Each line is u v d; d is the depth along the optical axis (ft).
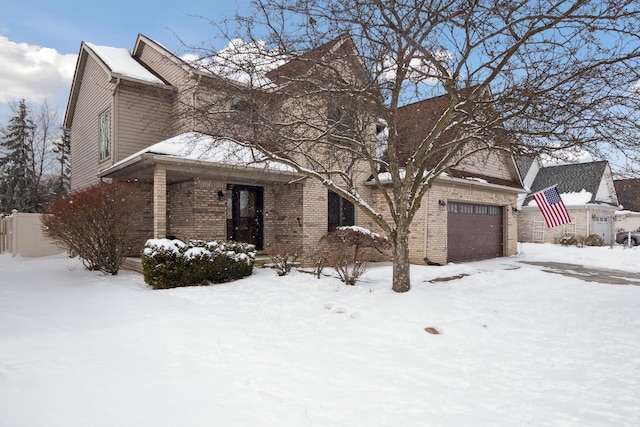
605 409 12.91
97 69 51.13
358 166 47.32
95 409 11.57
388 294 25.53
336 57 23.16
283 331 20.58
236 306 25.48
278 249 37.11
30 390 12.43
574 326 22.02
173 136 45.47
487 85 23.32
